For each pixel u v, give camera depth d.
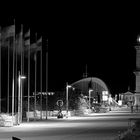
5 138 41.38
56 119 80.38
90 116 96.75
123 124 63.03
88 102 134.62
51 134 45.62
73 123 66.25
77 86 177.25
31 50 80.06
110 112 130.75
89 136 42.66
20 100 72.44
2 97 105.62
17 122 62.41
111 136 42.38
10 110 94.31
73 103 110.38
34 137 42.09
